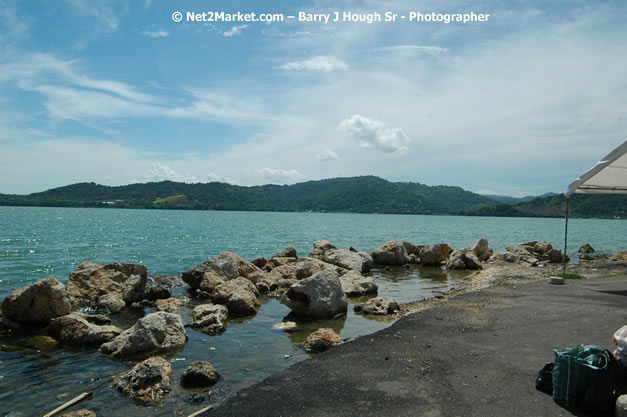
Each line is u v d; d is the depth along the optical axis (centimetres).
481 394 620
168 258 2905
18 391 699
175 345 939
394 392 631
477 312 1129
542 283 1627
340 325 1133
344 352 814
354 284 1605
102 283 1448
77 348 933
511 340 879
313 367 737
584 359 579
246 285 1479
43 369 801
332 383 666
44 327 1093
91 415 595
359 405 590
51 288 1120
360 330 1079
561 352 603
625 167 1419
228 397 647
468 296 1353
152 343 908
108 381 741
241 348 930
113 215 13038
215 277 1634
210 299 1499
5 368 805
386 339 894
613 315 1082
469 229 8688
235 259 1855
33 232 5212
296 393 631
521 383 659
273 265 2125
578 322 1015
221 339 1001
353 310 1312
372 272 2217
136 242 4181
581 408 564
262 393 632
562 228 10131
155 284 1756
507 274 2023
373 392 632
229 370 792
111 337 973
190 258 2936
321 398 614
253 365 820
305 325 1134
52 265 2492
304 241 4716
